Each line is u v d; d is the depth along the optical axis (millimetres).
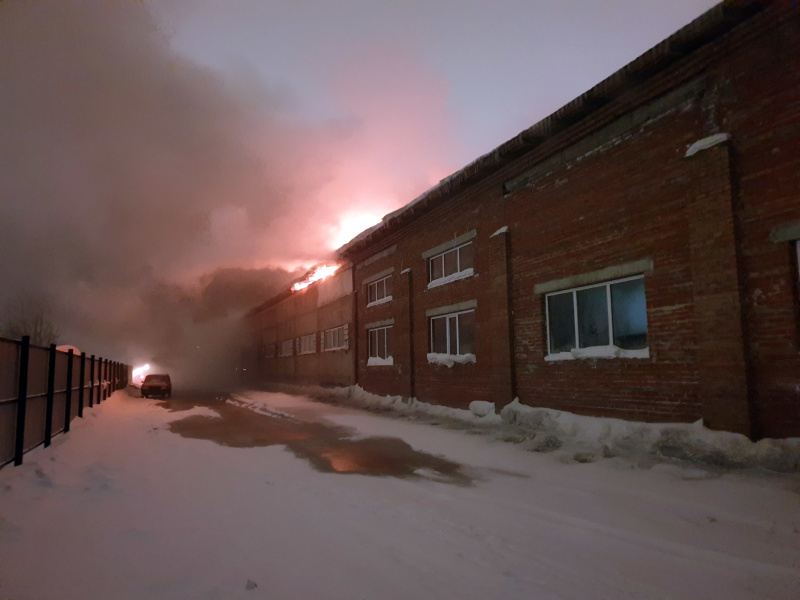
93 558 4234
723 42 7742
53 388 10016
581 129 10250
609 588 3889
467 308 13922
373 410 17188
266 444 10953
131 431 13188
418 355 16406
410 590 3805
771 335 7004
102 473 7500
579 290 10500
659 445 8109
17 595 3525
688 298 8188
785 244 6945
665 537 4961
